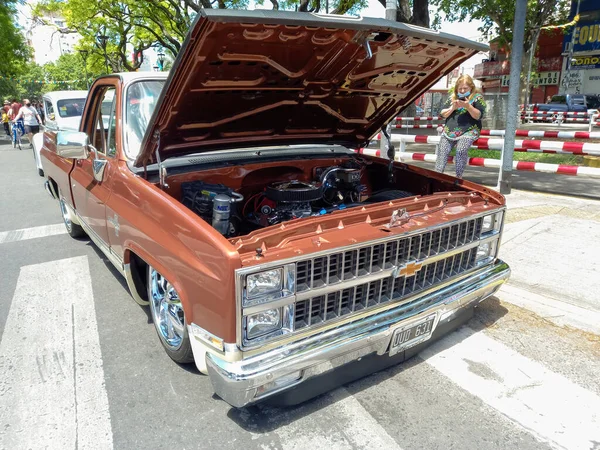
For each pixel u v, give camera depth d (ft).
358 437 8.41
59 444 8.28
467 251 10.44
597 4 102.32
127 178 10.56
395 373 10.34
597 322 12.17
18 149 56.85
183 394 9.63
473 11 75.66
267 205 11.23
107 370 10.48
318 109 12.45
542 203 22.75
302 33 8.75
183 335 9.52
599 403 9.32
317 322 8.07
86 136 12.27
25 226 21.98
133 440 8.36
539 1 76.74
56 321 12.76
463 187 12.01
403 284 9.14
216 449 8.16
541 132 31.32
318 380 8.99
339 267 8.09
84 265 16.83
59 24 113.91
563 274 14.88
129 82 11.91
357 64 10.60
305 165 13.04
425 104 84.99
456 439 8.38
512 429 8.63
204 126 11.03
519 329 12.07
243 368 7.25
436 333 11.03
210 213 10.18
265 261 7.26
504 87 106.42
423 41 10.12
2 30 77.10
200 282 7.69
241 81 9.89
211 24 7.56
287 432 8.55
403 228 8.82
